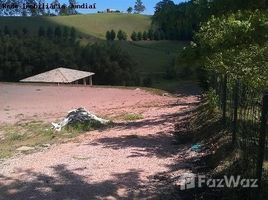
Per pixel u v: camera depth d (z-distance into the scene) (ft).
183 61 37.45
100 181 27.20
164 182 26.45
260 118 20.57
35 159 34.04
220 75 39.14
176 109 61.31
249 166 22.68
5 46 204.03
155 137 40.32
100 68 201.77
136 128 46.34
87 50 208.64
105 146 37.47
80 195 24.89
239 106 27.07
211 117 39.14
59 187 26.37
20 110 77.92
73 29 313.32
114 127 48.34
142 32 367.86
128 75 205.57
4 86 122.52
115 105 77.05
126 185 26.27
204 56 36.35
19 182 27.68
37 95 101.19
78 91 106.63
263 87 30.53
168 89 121.60
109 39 338.95
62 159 33.35
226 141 29.43
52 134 46.60
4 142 45.65
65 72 146.00
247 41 31.19
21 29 315.17
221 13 34.06
